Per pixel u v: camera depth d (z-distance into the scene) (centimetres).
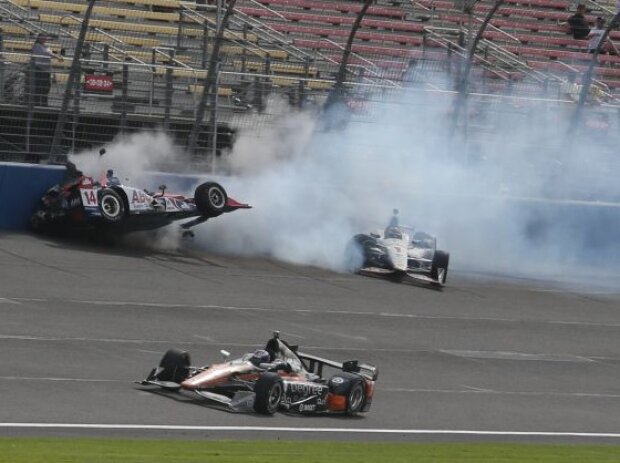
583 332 8131
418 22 14288
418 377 6250
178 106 10106
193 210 9056
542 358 7125
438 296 8794
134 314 6919
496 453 4631
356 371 5472
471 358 6875
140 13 12606
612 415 5888
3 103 9519
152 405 4966
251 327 6962
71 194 8769
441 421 5338
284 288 8338
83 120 9769
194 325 6831
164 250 9212
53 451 3897
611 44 15088
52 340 6069
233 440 4466
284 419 4997
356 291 8556
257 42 12562
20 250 8375
